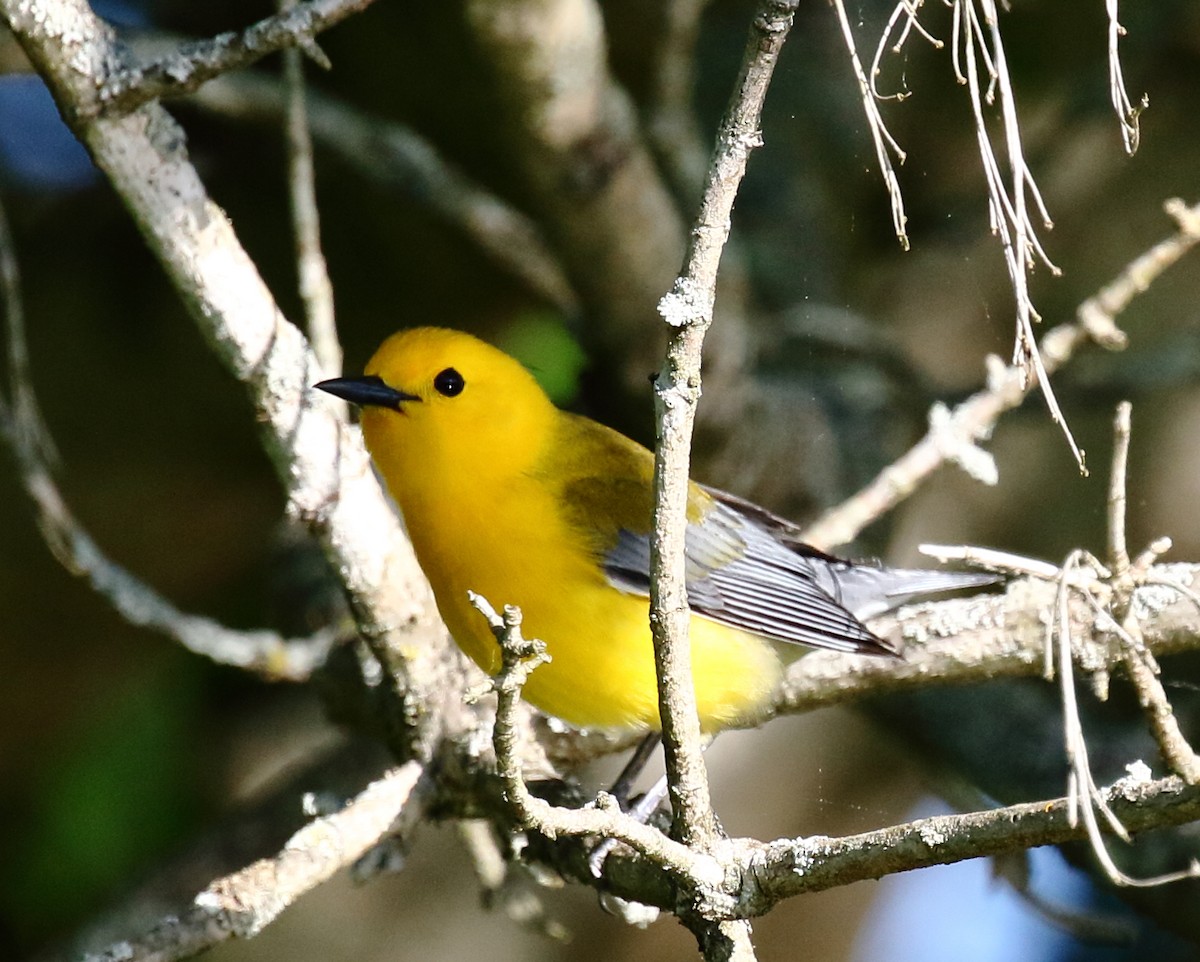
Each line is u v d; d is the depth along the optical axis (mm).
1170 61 14688
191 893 10805
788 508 12320
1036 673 8828
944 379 14422
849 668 9469
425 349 9375
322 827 7812
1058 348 9484
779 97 14766
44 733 12492
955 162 14781
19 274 12906
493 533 9250
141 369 12719
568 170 9734
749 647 9742
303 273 9367
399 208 13234
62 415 12664
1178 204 9109
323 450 8062
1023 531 14367
